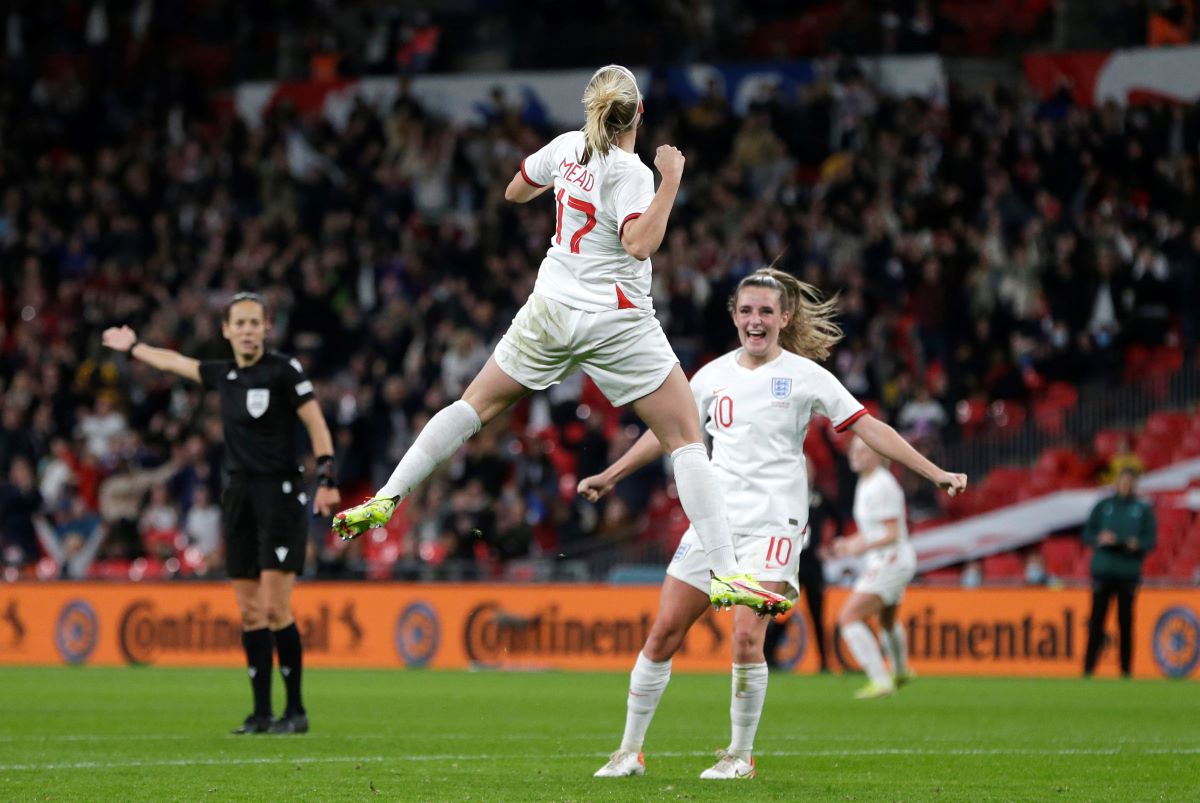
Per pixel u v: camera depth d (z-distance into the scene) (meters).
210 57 86.69
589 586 50.16
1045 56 74.75
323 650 53.25
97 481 63.34
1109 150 66.00
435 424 17.19
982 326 60.34
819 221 65.19
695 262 65.81
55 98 83.94
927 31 75.19
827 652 48.62
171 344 68.56
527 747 23.86
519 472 58.19
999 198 65.88
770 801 16.59
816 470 56.00
